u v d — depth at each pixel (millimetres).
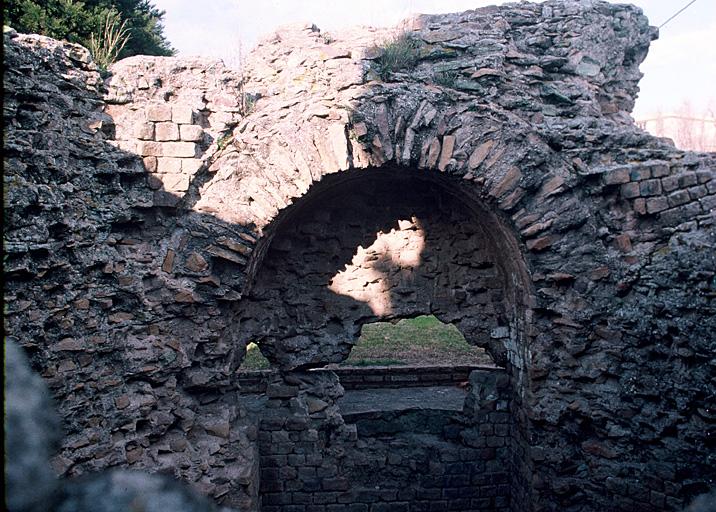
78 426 5457
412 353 12484
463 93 6887
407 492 8023
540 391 7031
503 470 8055
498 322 7949
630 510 6609
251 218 6570
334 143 6574
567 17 7641
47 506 903
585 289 6715
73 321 5480
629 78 8383
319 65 6949
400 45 7090
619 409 6645
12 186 4762
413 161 6711
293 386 7867
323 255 7859
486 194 6742
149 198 6316
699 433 6043
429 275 8023
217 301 6621
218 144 6688
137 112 6352
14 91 4949
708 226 6098
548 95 7371
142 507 931
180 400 6488
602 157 6883
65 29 8023
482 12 7516
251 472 6805
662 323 6230
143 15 10133
